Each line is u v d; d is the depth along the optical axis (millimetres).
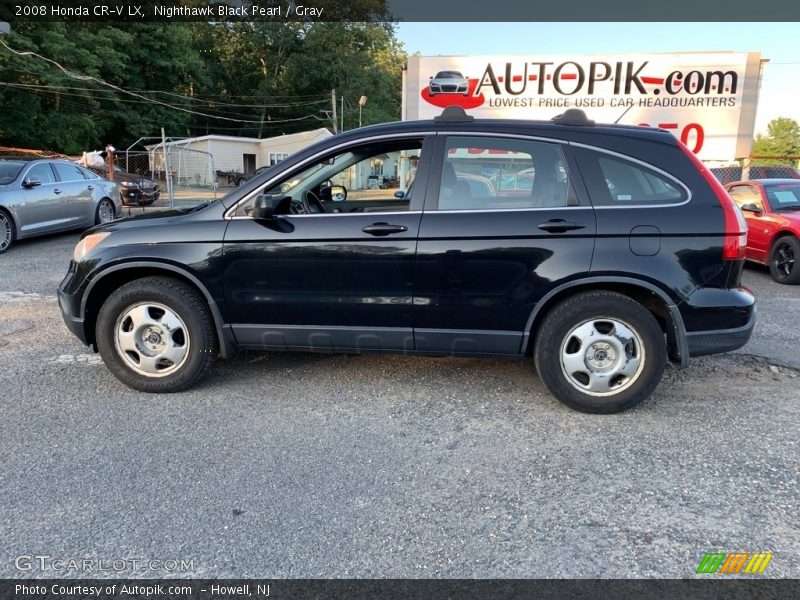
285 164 3734
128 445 3225
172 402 3797
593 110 13727
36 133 29719
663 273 3367
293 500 2727
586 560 2326
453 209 3553
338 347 3779
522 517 2605
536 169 3527
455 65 13844
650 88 13492
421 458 3115
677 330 3420
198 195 25297
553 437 3344
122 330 3854
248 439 3311
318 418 3588
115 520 2566
